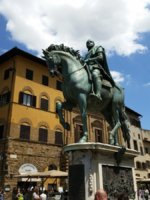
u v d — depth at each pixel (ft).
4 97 113.39
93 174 24.52
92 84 27.37
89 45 30.99
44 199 63.72
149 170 183.21
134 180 28.84
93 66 28.40
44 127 115.03
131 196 27.43
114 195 25.16
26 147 104.99
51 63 27.58
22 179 98.68
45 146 111.55
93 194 23.68
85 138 25.67
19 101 109.81
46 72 125.59
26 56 118.32
